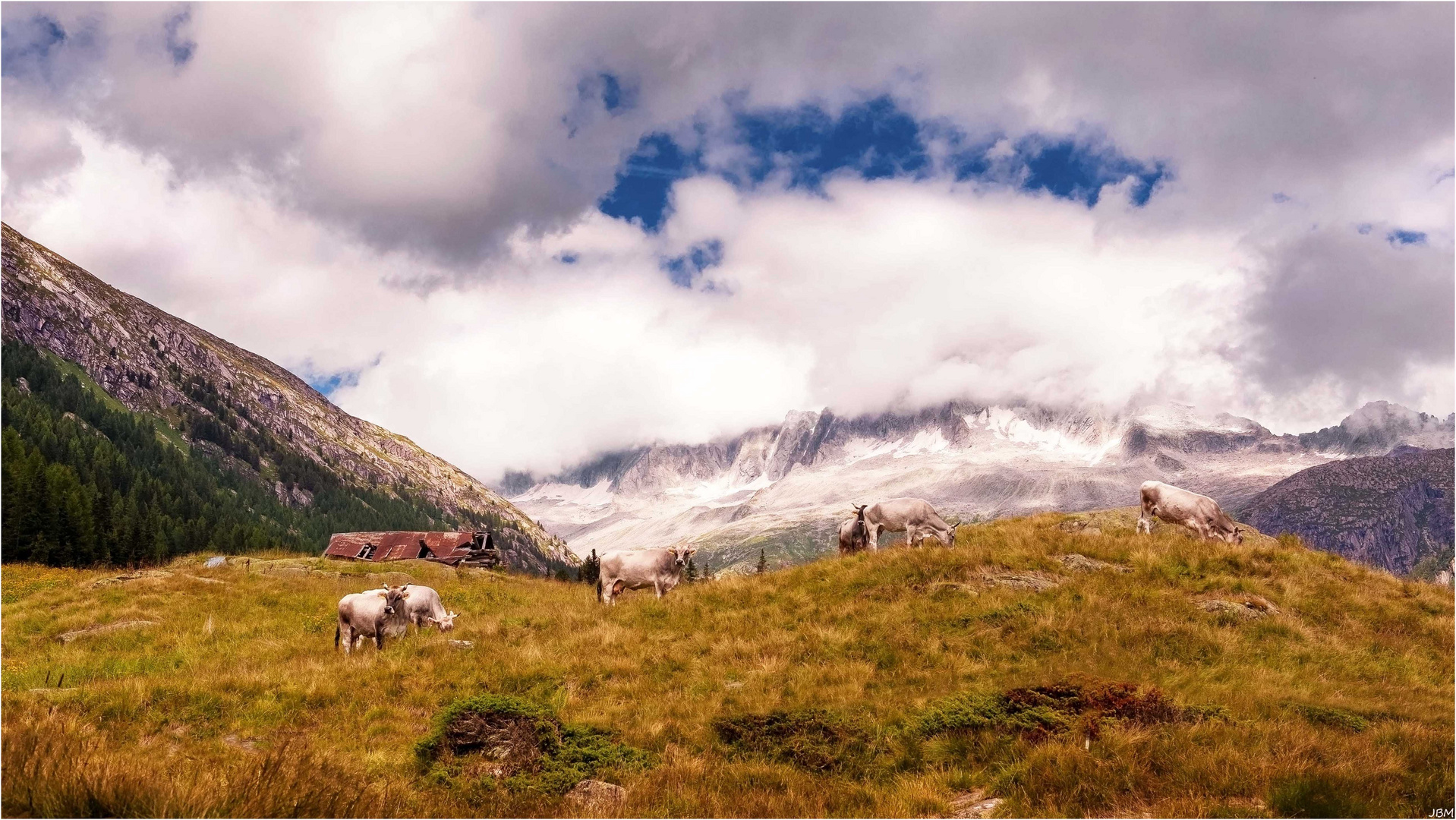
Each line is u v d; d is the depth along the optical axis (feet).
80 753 31.94
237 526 491.72
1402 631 72.08
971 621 67.67
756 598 77.77
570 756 45.24
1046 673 57.11
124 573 125.80
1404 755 42.47
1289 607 74.13
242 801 30.37
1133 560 80.74
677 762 45.03
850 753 46.68
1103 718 46.68
